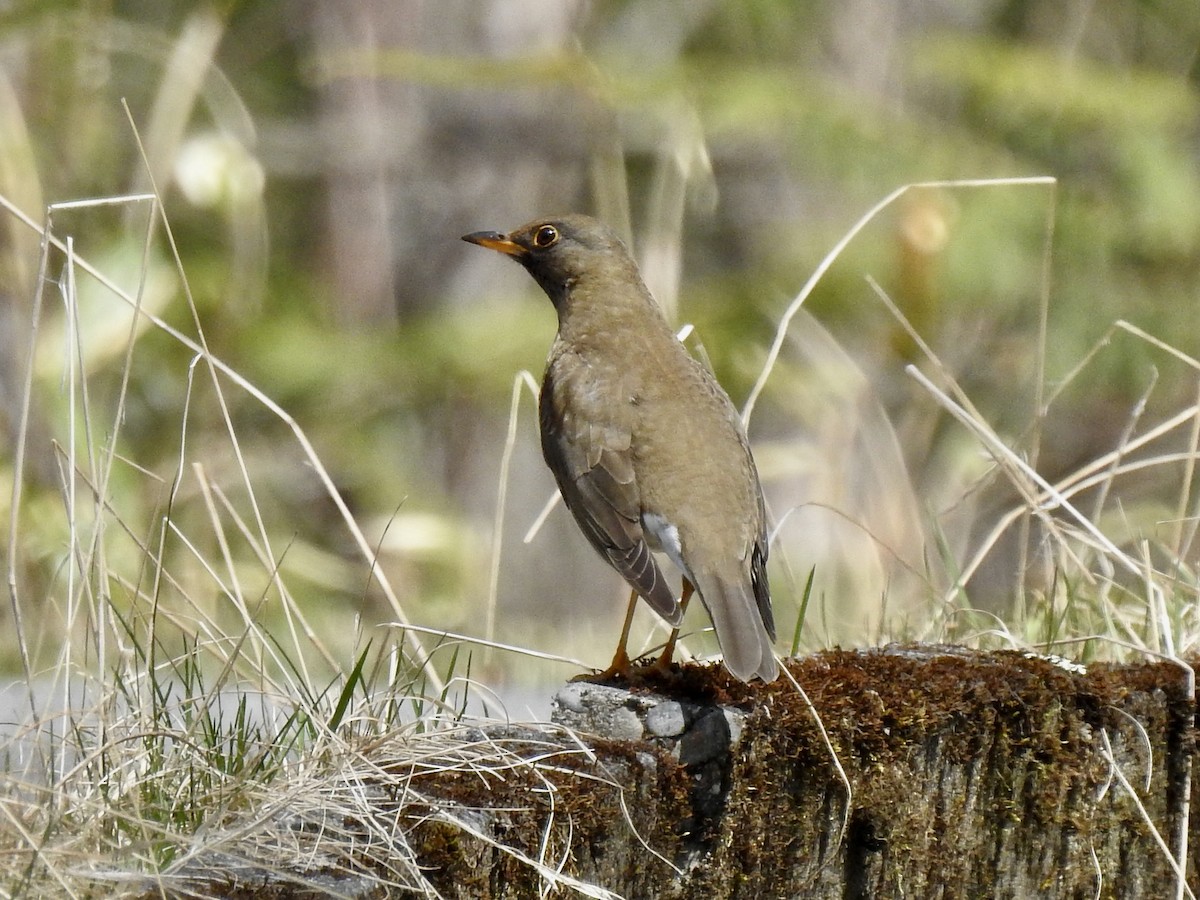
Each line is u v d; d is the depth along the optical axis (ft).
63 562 24.57
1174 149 69.56
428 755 19.08
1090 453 67.15
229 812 18.12
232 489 52.39
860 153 64.54
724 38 72.64
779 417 63.26
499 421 64.75
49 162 54.75
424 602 51.83
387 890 16.69
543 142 68.80
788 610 41.24
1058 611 29.12
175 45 50.01
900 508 39.09
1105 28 76.02
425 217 69.97
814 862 20.93
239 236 55.42
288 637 40.98
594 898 18.76
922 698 21.17
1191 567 33.50
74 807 18.40
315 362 64.59
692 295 64.44
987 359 65.31
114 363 52.65
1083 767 22.02
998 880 21.80
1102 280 65.57
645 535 24.47
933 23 73.20
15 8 54.34
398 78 64.95
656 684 21.62
